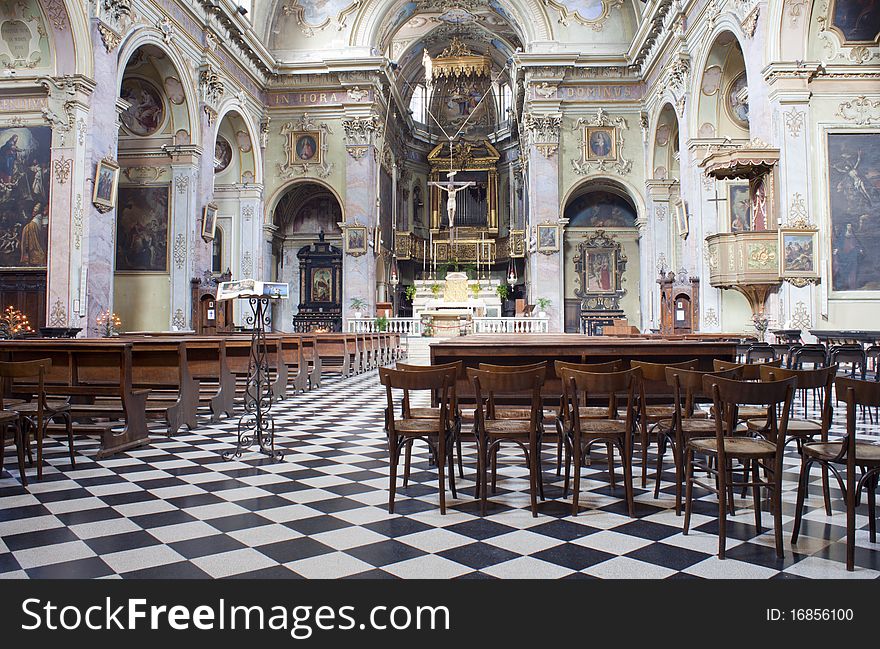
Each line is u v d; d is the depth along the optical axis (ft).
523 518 14.10
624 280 88.84
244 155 77.56
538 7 79.36
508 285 106.11
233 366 34.60
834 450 12.76
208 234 61.82
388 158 94.79
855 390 11.18
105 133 44.45
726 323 52.49
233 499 15.57
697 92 54.39
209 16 61.26
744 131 54.44
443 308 76.28
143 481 17.29
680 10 56.65
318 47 81.41
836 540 12.64
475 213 118.73
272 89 80.28
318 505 15.08
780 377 14.69
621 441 14.70
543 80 76.95
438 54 104.63
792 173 39.60
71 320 41.37
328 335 46.39
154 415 23.63
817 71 39.70
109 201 44.68
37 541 12.51
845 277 39.88
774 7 40.09
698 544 12.42
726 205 52.80
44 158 41.86
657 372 17.44
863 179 39.99
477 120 120.98
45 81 41.22
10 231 42.16
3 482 17.15
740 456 12.22
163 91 58.18
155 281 59.21
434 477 17.90
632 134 77.66
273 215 88.48
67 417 18.70
